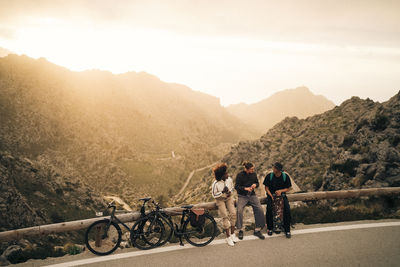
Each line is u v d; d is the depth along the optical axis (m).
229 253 6.37
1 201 61.50
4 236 6.46
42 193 94.44
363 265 5.73
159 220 6.79
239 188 7.39
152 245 6.79
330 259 5.98
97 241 6.64
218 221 8.75
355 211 8.92
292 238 7.09
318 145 67.44
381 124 20.42
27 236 6.54
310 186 34.53
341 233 7.30
